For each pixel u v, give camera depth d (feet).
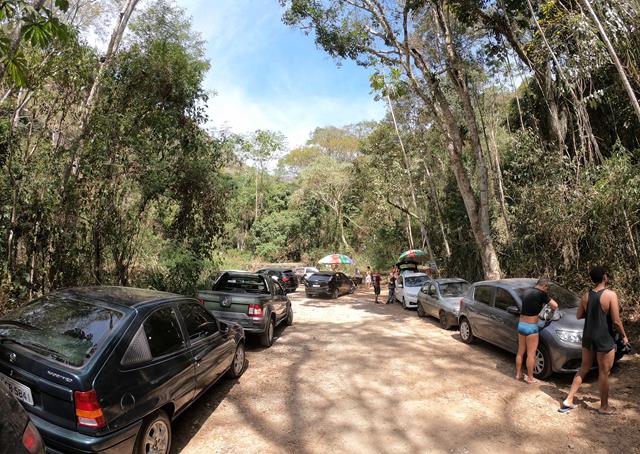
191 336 16.25
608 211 32.09
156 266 39.24
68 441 10.34
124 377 11.60
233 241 157.58
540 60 40.24
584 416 17.49
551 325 22.20
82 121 27.78
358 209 154.51
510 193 55.67
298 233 164.55
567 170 38.58
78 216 27.73
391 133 95.45
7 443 6.96
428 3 49.14
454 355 27.68
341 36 46.73
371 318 45.70
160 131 35.12
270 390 20.54
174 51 35.29
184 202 41.65
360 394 20.12
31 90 24.39
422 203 98.37
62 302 13.65
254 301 28.27
